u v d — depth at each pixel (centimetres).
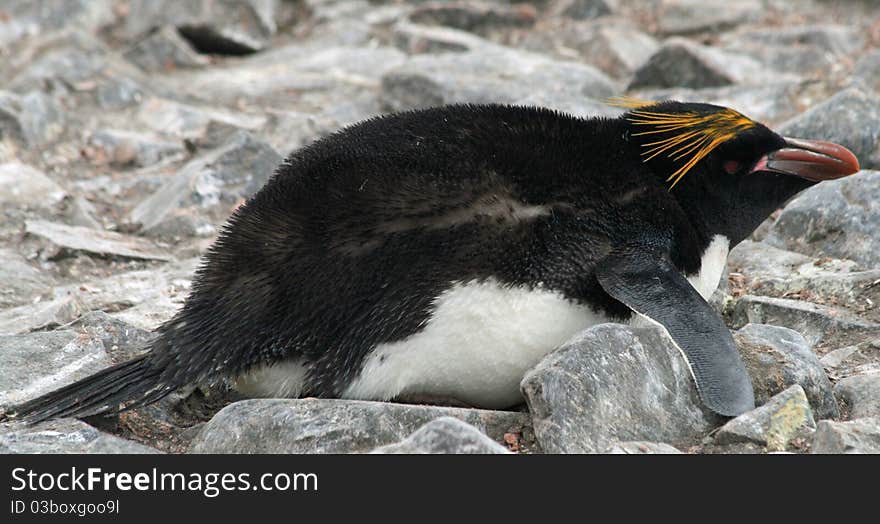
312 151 1278
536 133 1301
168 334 1219
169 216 2056
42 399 1200
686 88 2759
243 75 3152
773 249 1752
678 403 1158
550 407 1094
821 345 1435
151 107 2712
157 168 2378
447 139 1259
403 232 1197
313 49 3403
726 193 1373
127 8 3641
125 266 1883
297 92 2981
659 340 1178
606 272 1228
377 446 1092
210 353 1186
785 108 2448
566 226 1250
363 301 1184
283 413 1115
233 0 3469
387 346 1189
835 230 1741
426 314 1186
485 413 1146
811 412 1141
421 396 1233
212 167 2153
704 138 1336
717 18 3459
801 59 2933
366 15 3756
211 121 2555
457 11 3578
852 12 3578
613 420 1114
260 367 1199
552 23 3616
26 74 2805
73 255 1862
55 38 3081
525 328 1220
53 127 2533
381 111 2698
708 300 1480
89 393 1193
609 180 1298
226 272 1212
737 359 1151
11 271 1773
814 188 1806
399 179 1219
